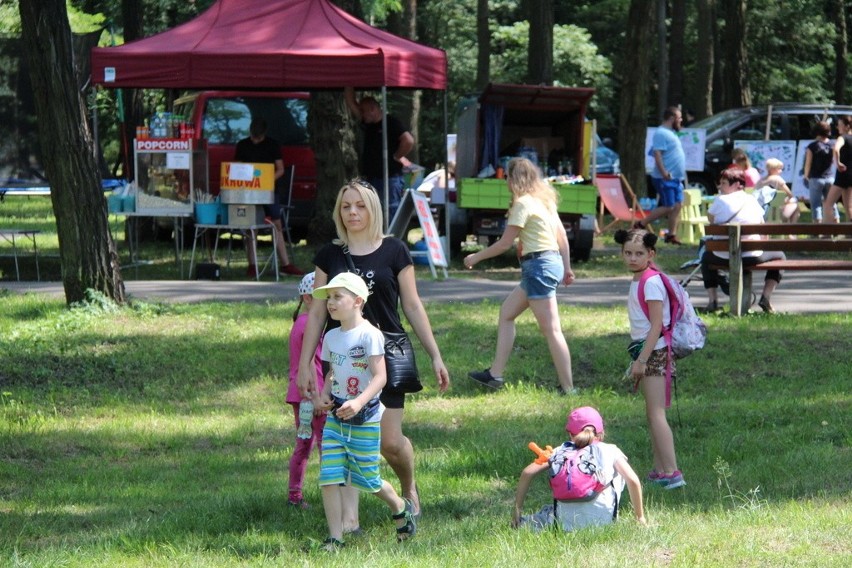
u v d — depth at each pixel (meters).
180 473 9.59
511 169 11.97
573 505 6.98
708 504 7.73
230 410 12.03
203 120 24.78
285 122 25.08
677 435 10.20
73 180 15.55
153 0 36.94
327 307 7.18
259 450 10.46
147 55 18.52
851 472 8.48
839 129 24.02
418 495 8.36
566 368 12.15
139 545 7.30
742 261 15.40
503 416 11.29
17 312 15.72
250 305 16.33
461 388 12.52
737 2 41.22
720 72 54.25
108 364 13.34
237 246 25.31
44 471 9.77
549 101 22.95
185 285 18.47
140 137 19.45
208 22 19.58
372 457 7.14
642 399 11.94
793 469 8.70
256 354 13.73
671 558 6.05
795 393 11.91
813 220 24.91
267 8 19.69
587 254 22.28
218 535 7.58
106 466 9.96
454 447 10.11
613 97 60.41
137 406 12.12
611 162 38.06
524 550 6.40
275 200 20.36
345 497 7.52
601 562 5.99
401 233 20.81
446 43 56.12
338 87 19.28
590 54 56.31
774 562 5.88
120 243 26.02
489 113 22.84
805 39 57.66
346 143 23.84
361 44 18.97
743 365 13.09
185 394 12.55
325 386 7.24
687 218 26.06
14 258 20.81
